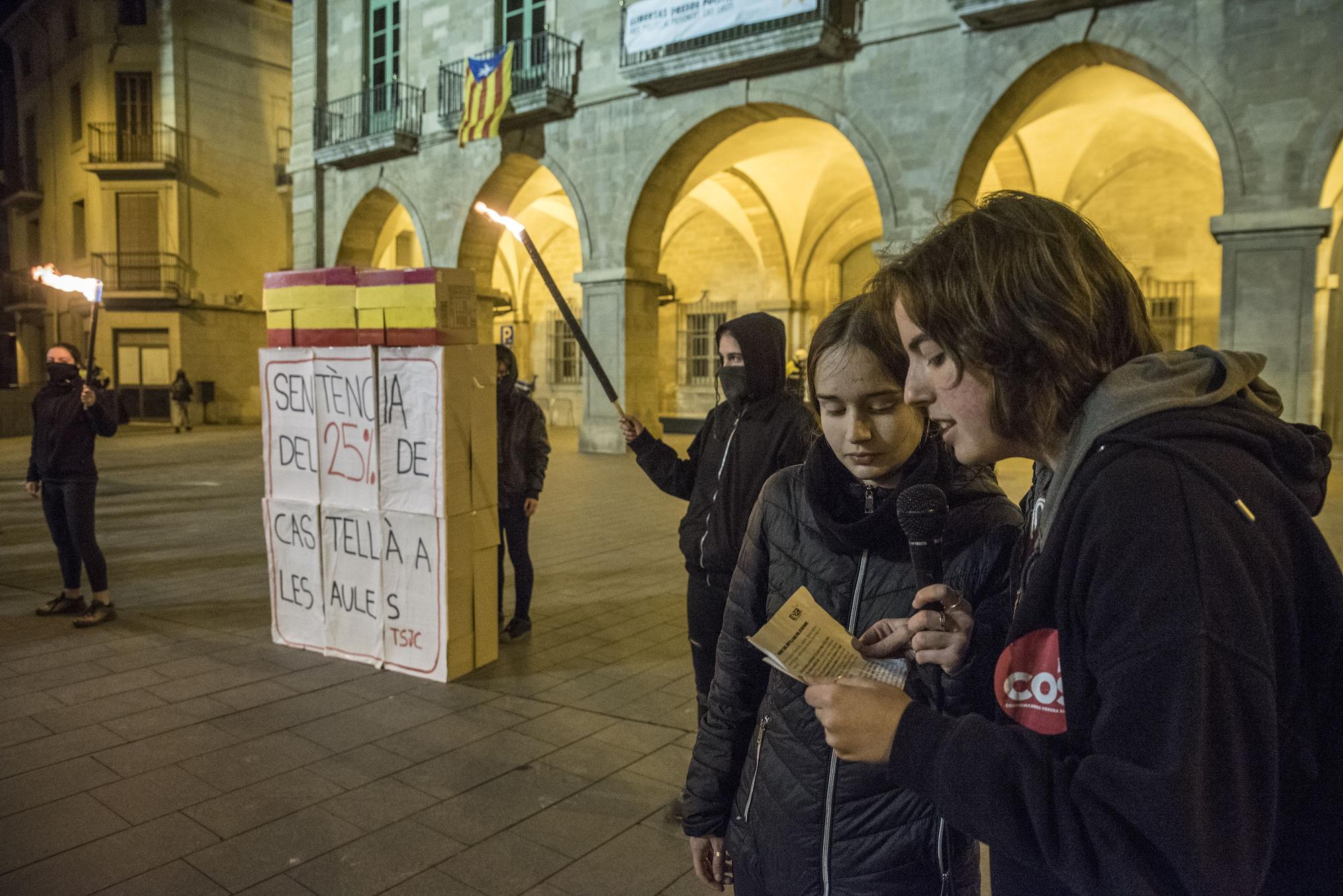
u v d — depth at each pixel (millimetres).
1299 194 10945
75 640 5168
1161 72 11680
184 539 8508
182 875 2730
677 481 3398
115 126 28141
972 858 1438
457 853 2877
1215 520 790
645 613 5930
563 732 3877
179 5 27766
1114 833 775
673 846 2932
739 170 22438
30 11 31562
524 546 5355
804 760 1468
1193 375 908
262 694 4285
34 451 5516
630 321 17281
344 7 21750
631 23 15930
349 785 3344
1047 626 940
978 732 917
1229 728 744
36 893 2627
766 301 25172
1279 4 10914
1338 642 832
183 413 25547
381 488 4547
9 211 35406
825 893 1433
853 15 14031
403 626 4574
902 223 13750
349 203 21781
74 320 30375
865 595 1466
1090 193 20594
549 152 18000
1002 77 12781
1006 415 950
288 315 4738
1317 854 839
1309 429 972
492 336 20562
